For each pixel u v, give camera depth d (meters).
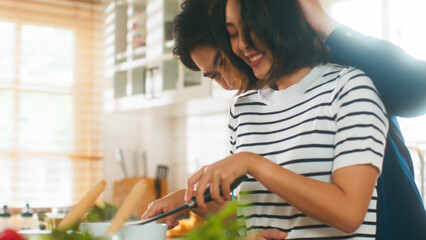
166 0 3.11
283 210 1.01
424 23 2.29
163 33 3.10
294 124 1.03
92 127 4.02
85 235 0.57
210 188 0.83
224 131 3.39
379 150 0.88
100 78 4.08
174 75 3.06
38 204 3.80
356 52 0.96
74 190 3.94
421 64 0.94
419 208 0.99
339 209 0.82
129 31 3.46
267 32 0.97
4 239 0.48
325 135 0.97
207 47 1.28
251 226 1.05
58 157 3.94
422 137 2.32
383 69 0.94
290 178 0.83
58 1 3.99
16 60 3.89
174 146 3.92
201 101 2.92
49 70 3.98
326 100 0.98
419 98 0.95
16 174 3.82
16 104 3.88
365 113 0.89
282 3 0.98
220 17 1.12
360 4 2.48
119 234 0.63
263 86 1.12
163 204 1.04
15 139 3.85
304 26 1.00
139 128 4.10
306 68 1.04
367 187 0.85
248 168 0.85
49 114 3.96
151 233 0.72
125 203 0.65
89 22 4.07
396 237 0.98
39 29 3.97
